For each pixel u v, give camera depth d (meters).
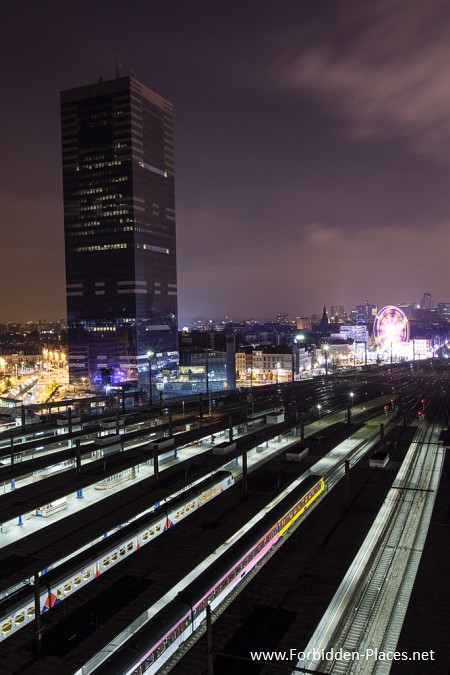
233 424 96.62
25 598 38.84
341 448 91.69
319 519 51.19
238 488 60.66
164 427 100.06
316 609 35.69
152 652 31.59
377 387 182.12
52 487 64.88
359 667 33.72
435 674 28.84
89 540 47.84
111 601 37.34
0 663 31.09
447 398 151.25
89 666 31.22
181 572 41.28
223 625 34.28
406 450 79.50
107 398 150.75
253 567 44.91
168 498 63.28
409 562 49.00
